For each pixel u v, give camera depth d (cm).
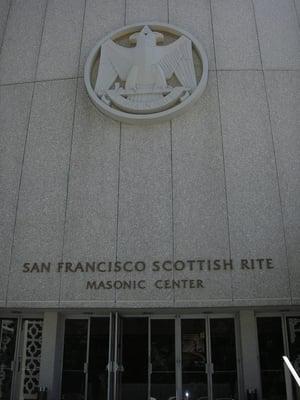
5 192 1242
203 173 1211
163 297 1119
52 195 1225
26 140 1287
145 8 1420
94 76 1338
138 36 1355
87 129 1280
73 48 1385
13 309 1178
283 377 1163
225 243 1148
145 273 1139
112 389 1137
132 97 1279
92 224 1190
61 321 1245
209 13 1398
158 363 1190
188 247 1152
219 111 1267
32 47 1399
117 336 1180
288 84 1291
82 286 1143
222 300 1106
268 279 1113
